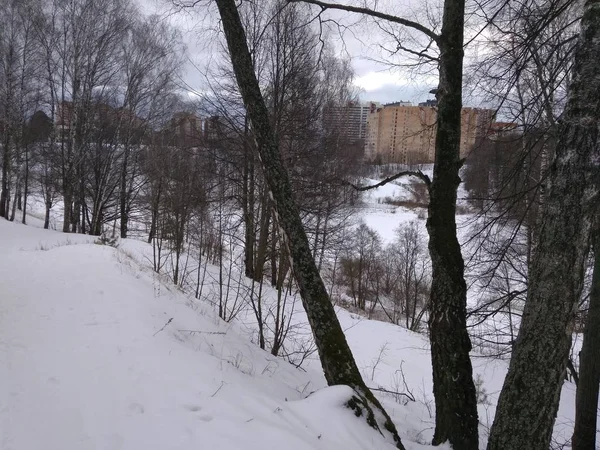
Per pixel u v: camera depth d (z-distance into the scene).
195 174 14.11
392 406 6.92
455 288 4.73
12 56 26.70
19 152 29.48
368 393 4.76
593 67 3.21
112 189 30.52
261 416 3.90
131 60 28.30
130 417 3.64
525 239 7.64
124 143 29.77
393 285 31.12
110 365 4.57
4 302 6.80
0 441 3.25
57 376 4.30
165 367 4.65
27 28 26.22
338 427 4.00
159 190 15.31
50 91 27.88
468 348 4.74
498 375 11.09
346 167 16.31
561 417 8.95
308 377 7.71
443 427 4.68
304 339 11.38
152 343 5.35
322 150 15.93
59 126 29.80
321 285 5.11
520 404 3.37
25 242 19.42
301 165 15.13
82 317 6.18
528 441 3.34
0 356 4.70
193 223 15.67
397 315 29.08
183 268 15.22
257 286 15.25
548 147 5.46
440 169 4.85
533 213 6.26
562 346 3.30
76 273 9.05
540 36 4.75
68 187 26.66
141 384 4.20
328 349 4.89
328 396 4.37
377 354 12.76
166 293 9.15
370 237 30.42
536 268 3.42
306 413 4.12
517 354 3.44
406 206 37.91
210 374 4.72
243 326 10.85
